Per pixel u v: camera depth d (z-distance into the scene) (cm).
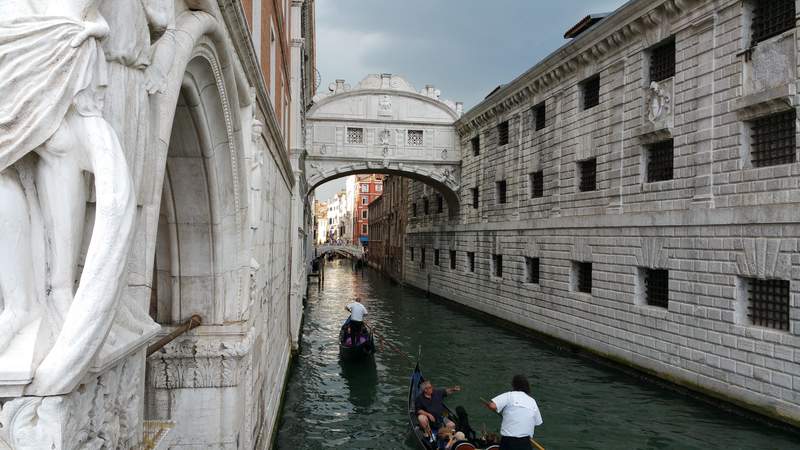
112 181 156
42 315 153
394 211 4406
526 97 1939
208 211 467
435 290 3027
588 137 1555
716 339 1076
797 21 933
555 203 1731
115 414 189
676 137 1210
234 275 505
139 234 223
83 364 146
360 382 1306
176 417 501
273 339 910
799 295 911
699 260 1127
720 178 1092
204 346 500
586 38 1506
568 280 1631
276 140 855
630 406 1088
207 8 325
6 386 138
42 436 142
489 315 2234
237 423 509
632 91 1367
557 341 1686
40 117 144
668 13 1229
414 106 2619
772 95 965
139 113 201
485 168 2328
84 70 153
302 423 1028
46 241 156
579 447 891
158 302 500
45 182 153
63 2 151
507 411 664
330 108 2558
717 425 972
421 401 903
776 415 939
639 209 1330
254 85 564
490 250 2239
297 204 1666
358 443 934
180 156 425
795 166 936
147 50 198
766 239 978
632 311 1331
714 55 1112
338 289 3597
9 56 143
